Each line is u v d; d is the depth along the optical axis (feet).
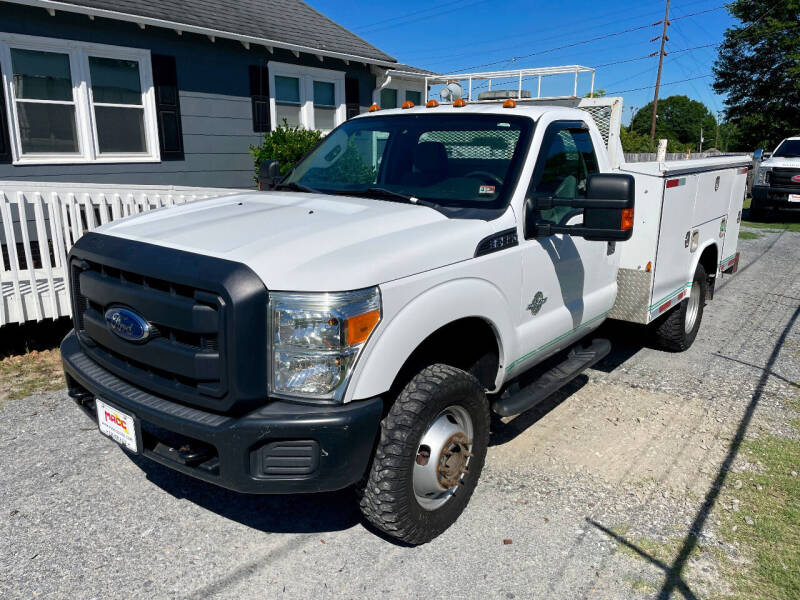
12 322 17.62
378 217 10.21
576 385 17.10
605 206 10.43
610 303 15.28
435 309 9.36
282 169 33.30
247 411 8.34
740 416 15.21
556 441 13.80
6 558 9.63
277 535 10.45
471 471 10.71
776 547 10.26
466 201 11.54
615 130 17.88
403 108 14.46
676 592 9.23
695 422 14.85
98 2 28.50
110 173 30.53
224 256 8.54
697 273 19.31
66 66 28.45
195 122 33.65
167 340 8.82
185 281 8.31
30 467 12.24
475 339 11.03
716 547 10.24
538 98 22.56
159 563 9.65
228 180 35.91
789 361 19.19
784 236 45.14
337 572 9.55
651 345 19.79
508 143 12.08
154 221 10.62
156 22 29.55
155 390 9.05
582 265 13.52
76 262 10.29
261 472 8.30
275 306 8.19
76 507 11.00
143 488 11.68
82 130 29.35
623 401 16.03
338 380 8.29
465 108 13.32
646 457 13.16
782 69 120.57
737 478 12.36
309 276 8.25
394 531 9.53
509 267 10.95
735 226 22.52
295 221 9.93
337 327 8.17
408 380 9.77
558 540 10.37
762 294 27.89
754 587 9.35
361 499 9.50
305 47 36.60
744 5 126.41
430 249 9.46
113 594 8.95
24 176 27.63
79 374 9.98
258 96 36.55
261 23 37.09
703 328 22.71
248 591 9.11
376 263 8.66
